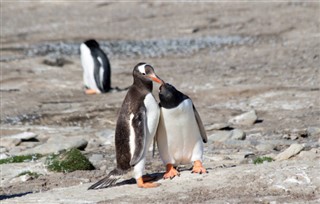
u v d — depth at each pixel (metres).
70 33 43.34
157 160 16.20
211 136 18.52
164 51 36.44
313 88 25.17
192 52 35.75
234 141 18.00
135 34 42.19
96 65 26.45
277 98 23.91
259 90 24.97
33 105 24.22
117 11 52.16
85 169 15.44
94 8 54.25
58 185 14.04
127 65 32.62
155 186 11.89
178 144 11.99
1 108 23.84
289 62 31.28
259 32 40.47
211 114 22.16
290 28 40.94
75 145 17.94
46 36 42.38
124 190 11.85
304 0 51.78
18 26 46.75
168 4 54.03
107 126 21.62
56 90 27.06
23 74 30.02
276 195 11.19
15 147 18.62
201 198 11.15
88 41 27.16
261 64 31.22
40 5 56.47
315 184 11.46
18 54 36.12
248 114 20.81
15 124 22.03
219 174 12.21
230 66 31.12
